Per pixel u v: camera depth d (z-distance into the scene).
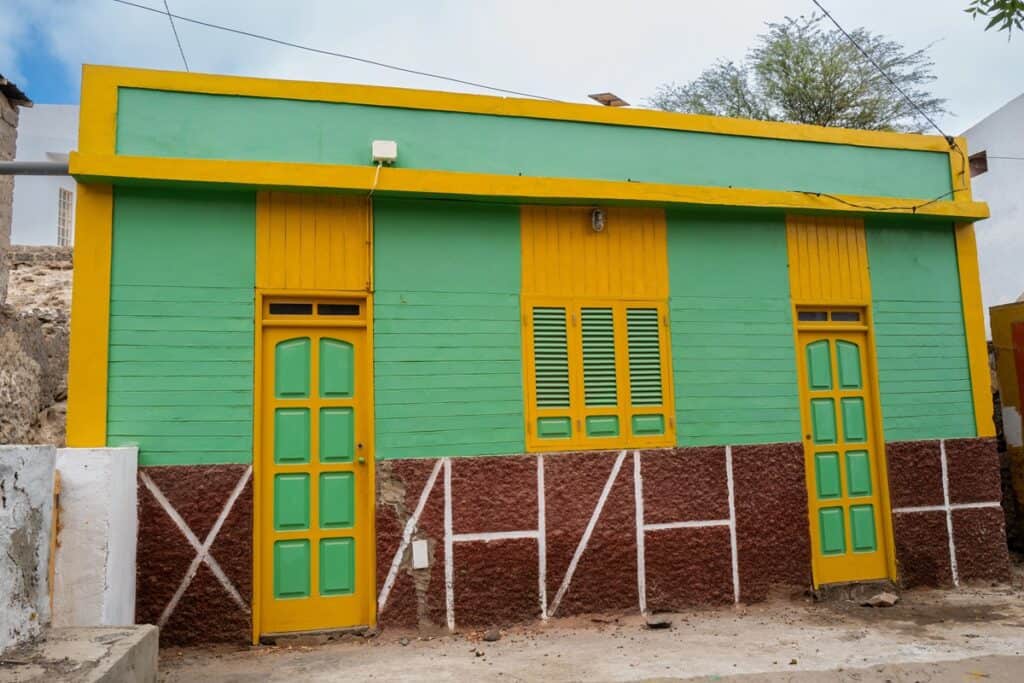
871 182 7.20
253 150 5.67
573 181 6.10
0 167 5.21
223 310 5.49
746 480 6.44
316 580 5.51
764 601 6.34
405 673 4.69
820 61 18.44
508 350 6.01
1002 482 8.46
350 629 5.46
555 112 6.36
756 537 6.39
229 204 5.60
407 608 5.54
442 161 6.05
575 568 5.90
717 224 6.71
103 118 5.42
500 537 5.77
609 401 6.20
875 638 5.46
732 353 6.57
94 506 4.38
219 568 5.25
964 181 7.49
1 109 9.73
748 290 6.70
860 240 7.12
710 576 6.22
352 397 5.73
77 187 5.34
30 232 15.05
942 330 7.25
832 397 6.90
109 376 5.25
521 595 5.76
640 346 6.34
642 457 6.18
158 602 5.12
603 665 4.84
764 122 6.93
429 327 5.86
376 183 5.63
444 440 5.78
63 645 3.67
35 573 3.77
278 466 5.54
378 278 5.80
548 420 6.04
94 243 5.32
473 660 4.97
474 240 6.05
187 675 4.64
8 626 3.49
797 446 6.62
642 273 6.43
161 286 5.41
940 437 7.08
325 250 5.73
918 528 6.87
